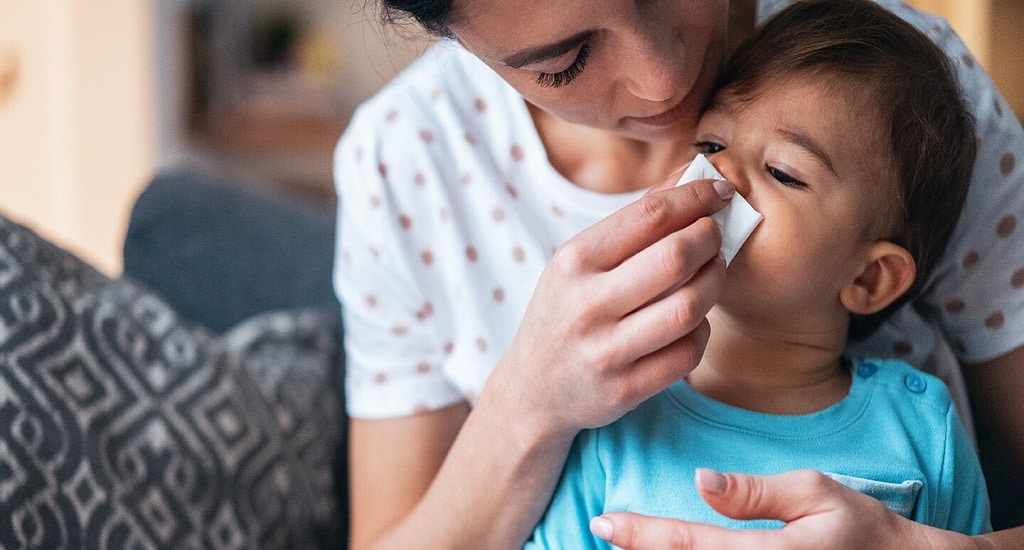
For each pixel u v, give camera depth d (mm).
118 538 1217
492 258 1155
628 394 851
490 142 1167
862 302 964
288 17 4023
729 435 936
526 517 979
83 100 3438
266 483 1401
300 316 1657
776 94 938
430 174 1174
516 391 917
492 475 964
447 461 1017
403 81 1244
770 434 934
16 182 3461
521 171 1149
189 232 1807
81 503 1196
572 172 1134
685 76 866
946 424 953
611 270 843
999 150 1020
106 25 3418
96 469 1225
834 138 917
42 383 1223
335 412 1586
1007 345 1050
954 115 969
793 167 912
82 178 3475
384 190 1192
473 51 880
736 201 893
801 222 899
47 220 3494
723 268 839
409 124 1192
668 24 837
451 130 1178
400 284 1201
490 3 796
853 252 938
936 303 1065
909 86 941
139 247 1812
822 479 815
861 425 944
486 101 1177
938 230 982
